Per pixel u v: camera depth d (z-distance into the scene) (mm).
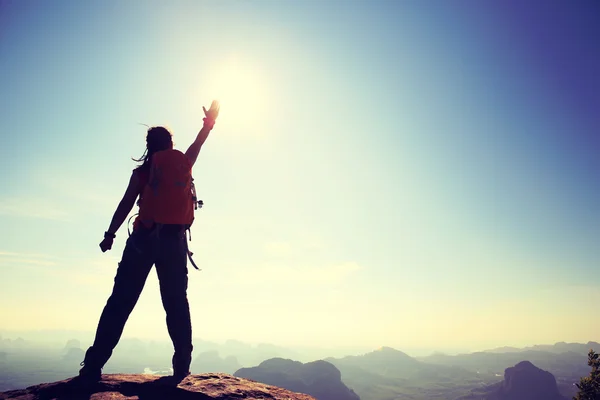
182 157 3141
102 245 3002
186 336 3217
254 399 2717
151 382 2686
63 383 2473
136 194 3057
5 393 2297
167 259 3064
